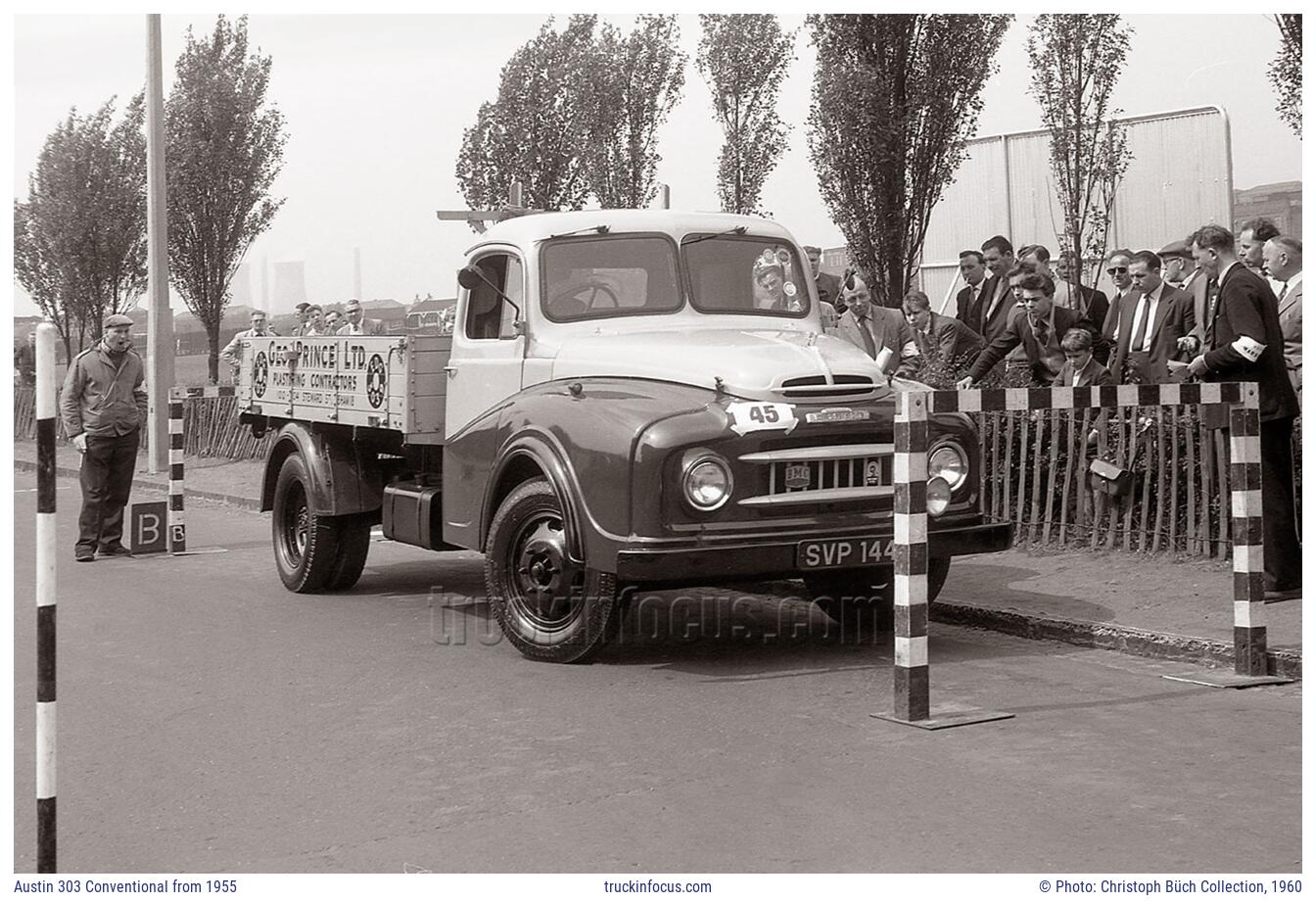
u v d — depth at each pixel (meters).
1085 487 10.66
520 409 8.32
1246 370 8.62
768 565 7.40
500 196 18.72
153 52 20.33
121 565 12.64
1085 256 15.38
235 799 5.71
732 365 7.82
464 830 5.24
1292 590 8.80
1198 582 9.27
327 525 10.52
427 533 9.42
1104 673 7.54
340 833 5.26
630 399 7.78
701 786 5.67
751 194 17.14
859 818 5.24
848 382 7.98
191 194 26.31
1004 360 12.05
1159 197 15.75
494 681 7.60
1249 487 7.27
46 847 4.48
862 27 15.23
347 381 10.14
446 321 9.99
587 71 18.02
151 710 7.19
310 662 8.22
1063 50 14.31
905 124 15.20
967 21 15.09
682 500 7.40
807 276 9.62
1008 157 17.41
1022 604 8.91
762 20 17.05
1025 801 5.38
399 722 6.81
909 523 6.49
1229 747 6.05
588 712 6.89
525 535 8.12
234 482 19.50
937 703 6.89
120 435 13.13
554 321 8.78
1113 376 11.48
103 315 30.42
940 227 18.30
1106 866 4.71
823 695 7.14
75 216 29.80
